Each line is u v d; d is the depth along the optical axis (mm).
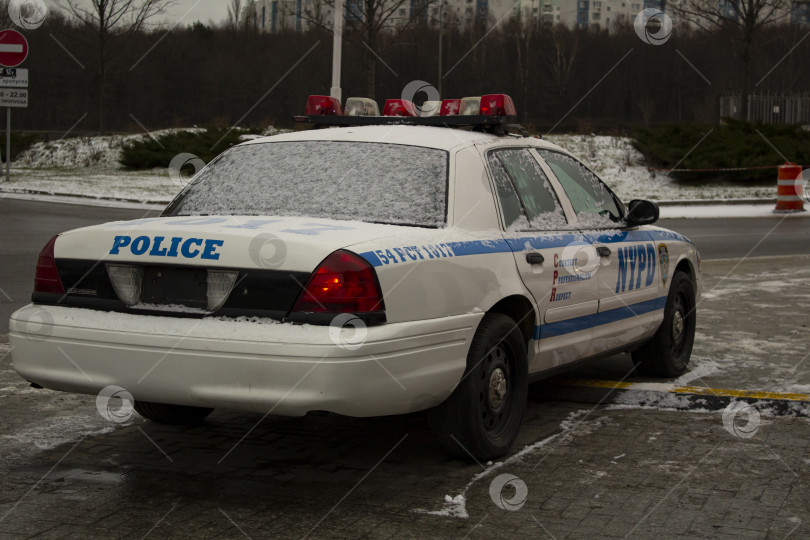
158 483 4312
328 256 3869
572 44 64125
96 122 51719
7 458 4668
